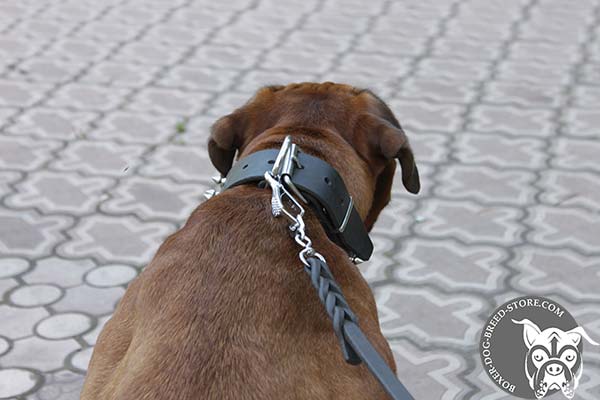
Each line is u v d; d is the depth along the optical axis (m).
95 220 6.05
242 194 2.81
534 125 7.36
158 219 6.08
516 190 6.41
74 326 5.04
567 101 7.79
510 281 5.39
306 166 2.83
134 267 5.55
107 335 2.68
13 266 5.55
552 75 8.31
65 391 4.55
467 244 5.78
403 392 2.22
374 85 8.09
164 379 2.35
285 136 3.02
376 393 2.57
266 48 8.91
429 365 4.73
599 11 9.89
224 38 9.15
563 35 9.23
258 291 2.52
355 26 9.48
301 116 3.14
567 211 6.14
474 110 7.62
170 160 6.85
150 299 2.57
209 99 7.82
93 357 2.70
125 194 6.38
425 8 10.02
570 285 5.35
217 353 2.38
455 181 6.54
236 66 8.48
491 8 10.00
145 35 9.22
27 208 6.18
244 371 2.36
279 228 2.69
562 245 5.76
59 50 8.83
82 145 7.05
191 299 2.50
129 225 6.01
